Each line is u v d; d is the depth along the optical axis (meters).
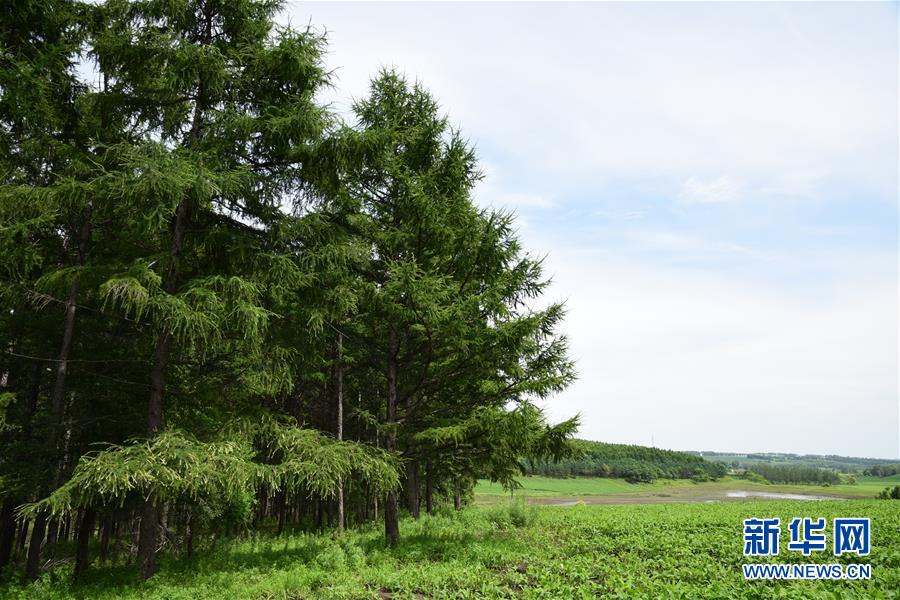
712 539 16.30
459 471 18.17
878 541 15.73
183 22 11.66
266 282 11.68
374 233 14.84
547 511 32.41
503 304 14.41
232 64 11.96
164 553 15.56
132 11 11.40
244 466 10.10
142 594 9.63
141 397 12.75
